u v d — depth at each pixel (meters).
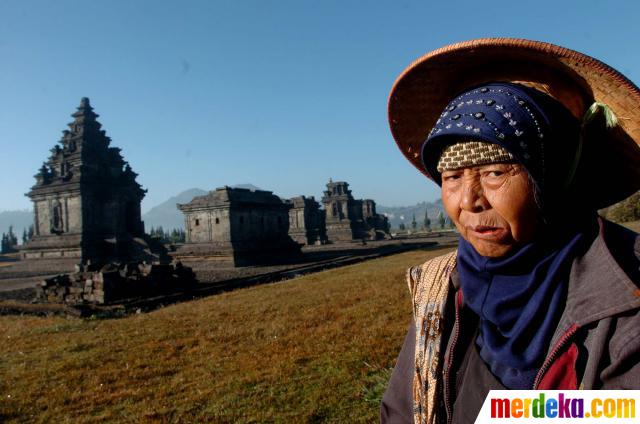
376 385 6.14
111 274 16.61
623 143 1.15
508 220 1.02
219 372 7.27
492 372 1.13
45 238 35.88
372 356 7.43
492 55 1.19
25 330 11.92
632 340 0.86
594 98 1.12
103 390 6.77
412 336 1.53
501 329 1.11
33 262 35.47
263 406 5.87
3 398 6.57
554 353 0.98
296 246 37.22
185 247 33.78
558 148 1.07
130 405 6.15
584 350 0.97
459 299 1.32
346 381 6.49
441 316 1.35
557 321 1.03
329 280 18.78
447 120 1.12
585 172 1.17
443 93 1.41
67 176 35.69
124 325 11.75
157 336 10.02
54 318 13.76
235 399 6.14
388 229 77.62
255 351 8.29
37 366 8.17
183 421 5.58
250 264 32.38
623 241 1.07
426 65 1.30
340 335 8.91
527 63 1.19
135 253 36.44
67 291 16.98
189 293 17.83
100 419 5.77
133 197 38.47
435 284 1.42
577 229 1.10
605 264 0.99
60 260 34.38
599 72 1.03
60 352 9.10
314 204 60.38
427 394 1.30
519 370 1.06
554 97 1.17
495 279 1.13
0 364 8.41
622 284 0.92
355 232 65.69
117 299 16.56
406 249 38.78
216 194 33.09
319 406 5.74
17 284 27.08
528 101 1.07
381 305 11.66
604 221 1.13
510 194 1.01
